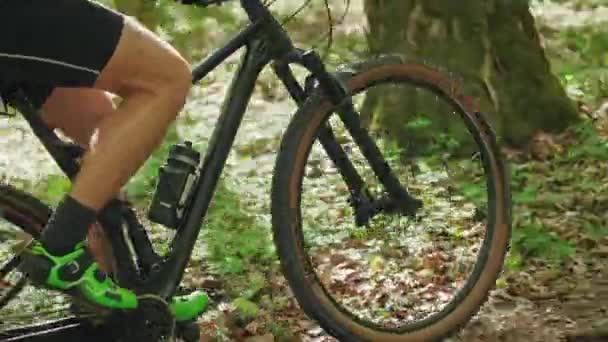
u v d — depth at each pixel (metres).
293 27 14.01
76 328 4.17
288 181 4.36
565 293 5.55
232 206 6.87
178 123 9.39
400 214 4.62
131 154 3.89
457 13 8.18
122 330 4.18
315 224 6.54
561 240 6.11
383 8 8.41
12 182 7.88
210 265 6.11
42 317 4.39
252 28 4.29
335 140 4.50
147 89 3.90
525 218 6.56
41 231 4.13
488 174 4.84
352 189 4.55
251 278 5.89
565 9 15.02
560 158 7.74
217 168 4.29
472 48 8.21
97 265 4.06
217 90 10.68
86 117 4.21
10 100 3.97
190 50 12.73
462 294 4.79
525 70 8.28
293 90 4.42
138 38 3.86
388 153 7.33
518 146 8.11
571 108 8.45
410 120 7.84
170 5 12.80
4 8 3.72
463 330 5.13
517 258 5.92
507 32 8.26
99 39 3.80
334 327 4.45
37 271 3.89
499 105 8.23
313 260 5.94
